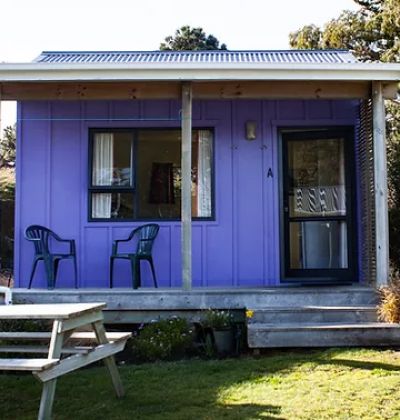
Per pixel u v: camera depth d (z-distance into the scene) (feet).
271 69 18.52
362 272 21.36
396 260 26.63
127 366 15.42
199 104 22.44
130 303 18.60
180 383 13.46
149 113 22.39
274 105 22.43
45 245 20.83
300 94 19.75
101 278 21.89
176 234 22.03
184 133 18.92
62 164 22.26
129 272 21.95
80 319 11.05
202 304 18.45
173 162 22.34
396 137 32.94
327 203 22.04
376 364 14.56
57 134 22.36
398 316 16.67
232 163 22.30
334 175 22.09
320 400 11.82
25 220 22.11
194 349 17.02
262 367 14.65
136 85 19.61
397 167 27.73
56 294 18.72
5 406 12.26
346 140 22.11
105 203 22.27
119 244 21.99
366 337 16.20
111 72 18.54
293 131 22.39
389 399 11.82
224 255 22.03
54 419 11.20
